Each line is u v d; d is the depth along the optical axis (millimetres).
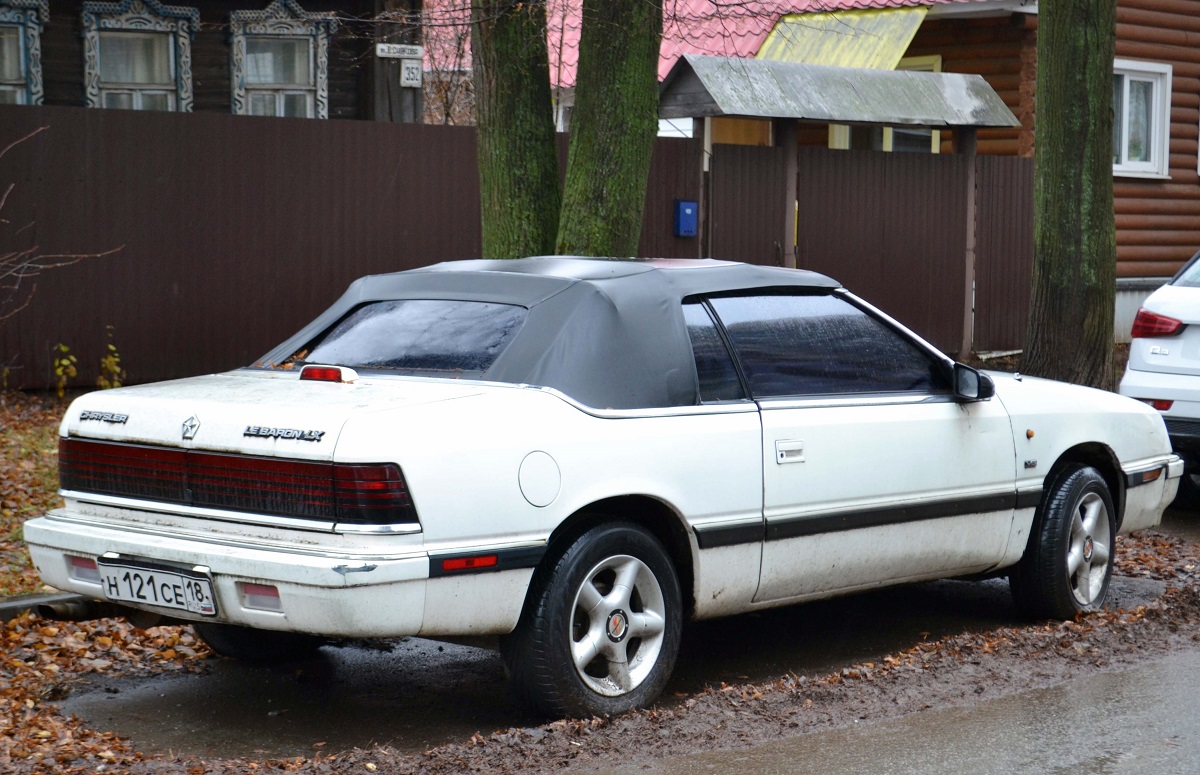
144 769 4602
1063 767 4668
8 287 11000
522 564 4785
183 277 11766
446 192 12844
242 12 15570
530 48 9531
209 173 11805
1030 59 18141
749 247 14266
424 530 4574
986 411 6355
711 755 4742
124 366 11562
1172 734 5020
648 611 5219
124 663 6074
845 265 14984
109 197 11414
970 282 15906
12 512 8008
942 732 5016
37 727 5047
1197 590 7129
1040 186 11914
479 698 5598
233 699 5586
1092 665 5902
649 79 9133
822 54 17578
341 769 4539
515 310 5391
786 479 5559
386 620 4520
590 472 4984
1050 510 6629
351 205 12430
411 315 5648
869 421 5867
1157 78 19812
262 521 4691
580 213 9078
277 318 12203
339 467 4531
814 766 4648
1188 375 9250
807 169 14617
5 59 14562
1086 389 7086
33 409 10875
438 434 4664
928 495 6082
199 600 4742
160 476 4953
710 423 5367
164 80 15414
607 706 5047
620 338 5273
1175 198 20156
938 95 15031
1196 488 9961
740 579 5488
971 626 6766
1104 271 11852
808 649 6367
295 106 16000
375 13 15797
